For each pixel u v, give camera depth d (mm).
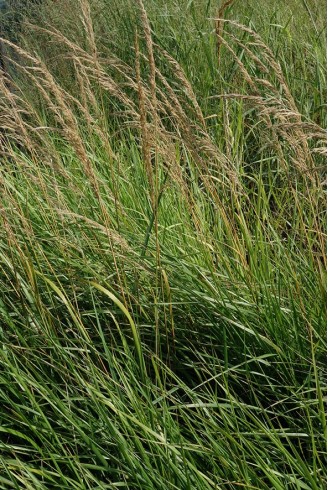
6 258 3514
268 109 3088
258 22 6355
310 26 6328
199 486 2490
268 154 5141
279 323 3305
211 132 5254
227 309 3311
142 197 4375
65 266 3697
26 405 3016
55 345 3006
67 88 6473
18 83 6910
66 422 2951
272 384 3260
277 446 2768
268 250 3881
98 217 3920
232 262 3799
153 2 6672
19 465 2592
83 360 3139
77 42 6625
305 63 5812
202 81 5691
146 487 2502
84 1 3713
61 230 3854
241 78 5516
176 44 6031
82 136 5293
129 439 2705
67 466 2770
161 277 3350
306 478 2518
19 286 3393
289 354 3152
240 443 2869
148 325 3312
